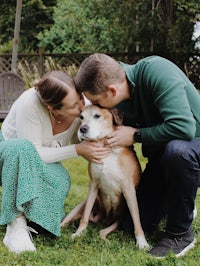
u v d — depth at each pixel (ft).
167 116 8.27
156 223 9.93
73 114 8.84
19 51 50.62
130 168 9.36
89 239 9.21
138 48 35.22
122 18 33.96
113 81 8.36
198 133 8.68
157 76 8.36
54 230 8.95
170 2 32.71
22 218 8.84
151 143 8.71
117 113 9.34
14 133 9.38
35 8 54.29
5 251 8.50
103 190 9.73
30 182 8.49
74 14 39.60
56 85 8.29
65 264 8.01
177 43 32.76
